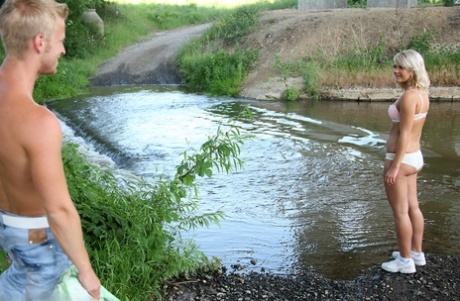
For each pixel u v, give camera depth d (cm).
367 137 1151
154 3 3078
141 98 1681
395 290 498
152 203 511
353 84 1700
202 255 528
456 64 1695
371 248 598
